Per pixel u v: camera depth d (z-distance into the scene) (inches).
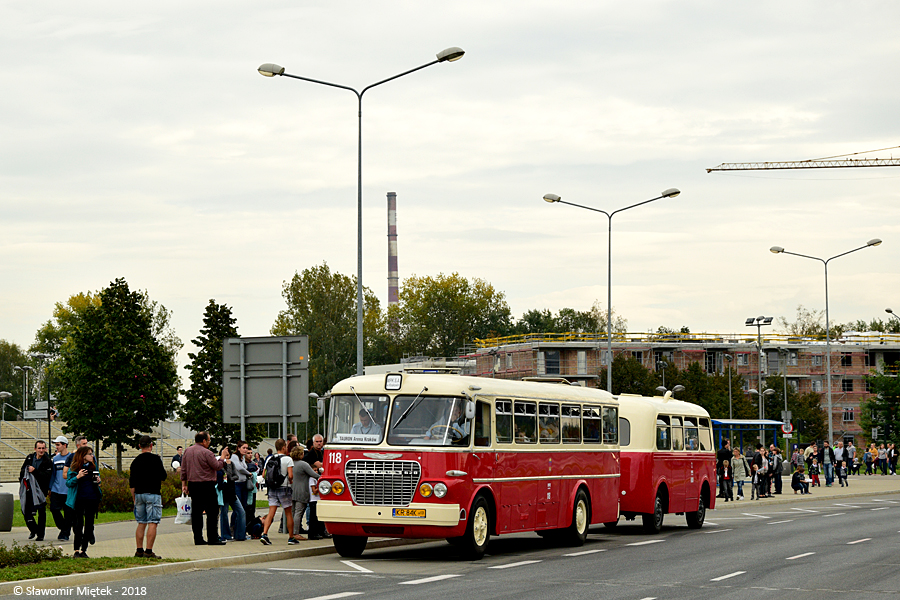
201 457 810.8
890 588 620.4
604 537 1040.8
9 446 3063.5
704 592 596.1
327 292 4714.6
